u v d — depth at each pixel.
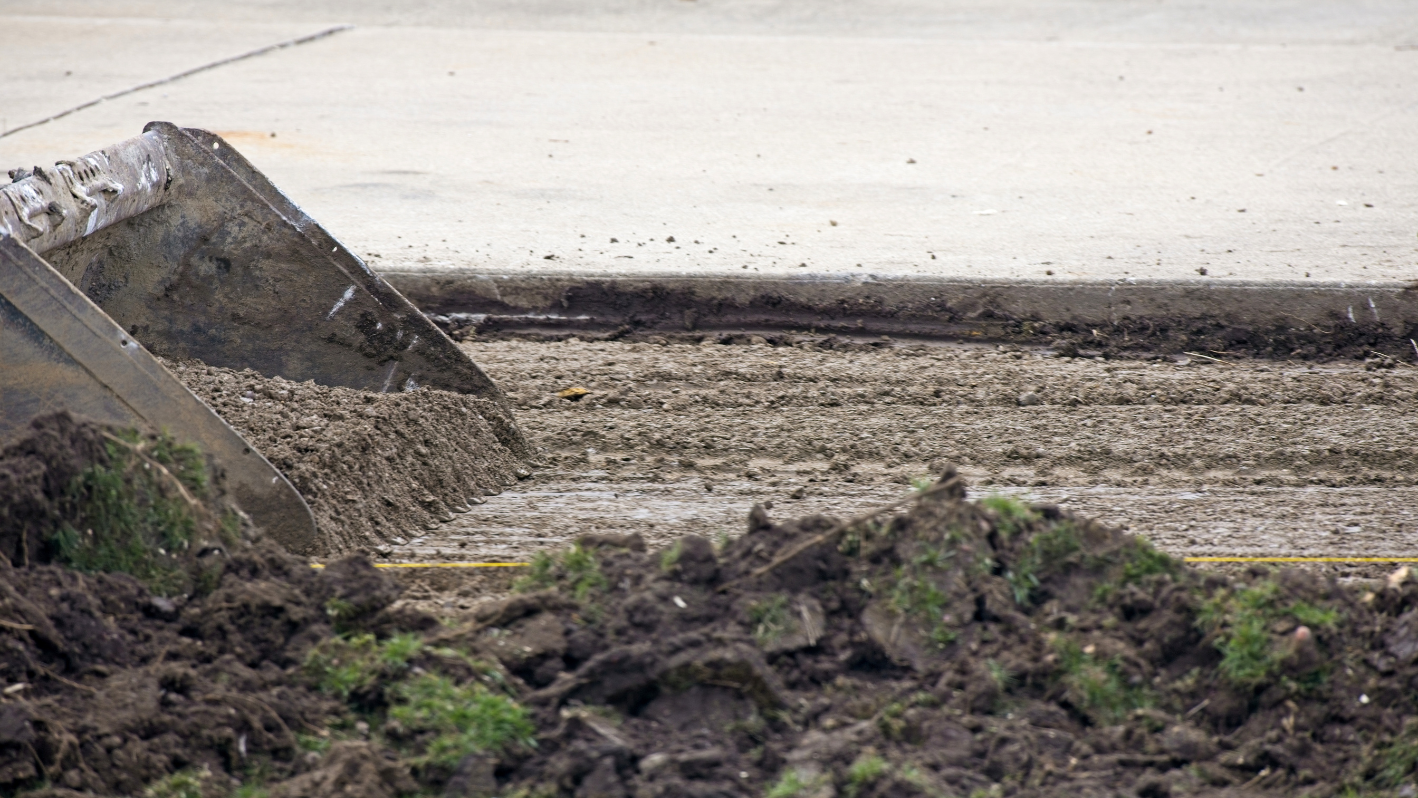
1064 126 47.59
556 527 20.25
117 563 14.99
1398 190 38.56
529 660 14.23
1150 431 24.39
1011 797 12.88
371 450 20.28
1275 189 38.81
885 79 55.91
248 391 21.52
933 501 15.34
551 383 26.34
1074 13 72.44
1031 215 35.97
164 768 12.86
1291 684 13.97
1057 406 25.56
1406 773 13.38
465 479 21.55
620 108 50.19
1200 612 14.57
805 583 14.90
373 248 32.25
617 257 31.70
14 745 12.46
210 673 13.88
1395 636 14.43
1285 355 28.77
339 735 13.53
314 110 48.97
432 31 66.50
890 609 14.62
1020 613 14.66
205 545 15.44
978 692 13.86
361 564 15.45
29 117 47.00
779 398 25.73
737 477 22.41
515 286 30.36
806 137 45.75
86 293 22.55
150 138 22.36
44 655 13.55
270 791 12.74
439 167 41.06
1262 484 22.30
